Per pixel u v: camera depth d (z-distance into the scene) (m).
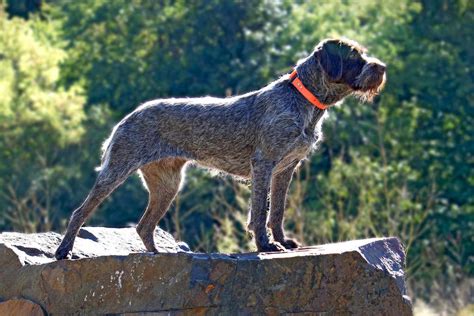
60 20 31.58
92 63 29.36
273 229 10.26
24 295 9.84
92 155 26.22
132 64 28.64
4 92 25.97
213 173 10.67
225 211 21.67
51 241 10.79
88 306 9.54
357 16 31.09
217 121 10.15
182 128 10.22
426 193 24.83
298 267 9.19
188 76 28.03
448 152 26.72
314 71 10.03
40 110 25.95
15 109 25.91
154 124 10.24
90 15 30.31
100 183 10.19
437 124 27.16
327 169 25.31
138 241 11.15
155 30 28.94
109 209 24.83
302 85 10.03
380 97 27.22
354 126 25.56
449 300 19.94
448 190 26.38
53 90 27.86
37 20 30.48
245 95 10.29
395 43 29.39
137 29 29.59
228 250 16.00
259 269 9.19
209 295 9.21
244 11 28.39
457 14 29.52
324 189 21.92
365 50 10.27
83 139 26.39
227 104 10.23
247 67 27.09
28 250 10.45
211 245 18.91
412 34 29.36
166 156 10.25
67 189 25.38
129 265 9.44
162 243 11.14
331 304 9.19
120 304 9.44
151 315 9.30
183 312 9.23
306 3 31.38
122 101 28.59
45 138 25.94
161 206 10.64
